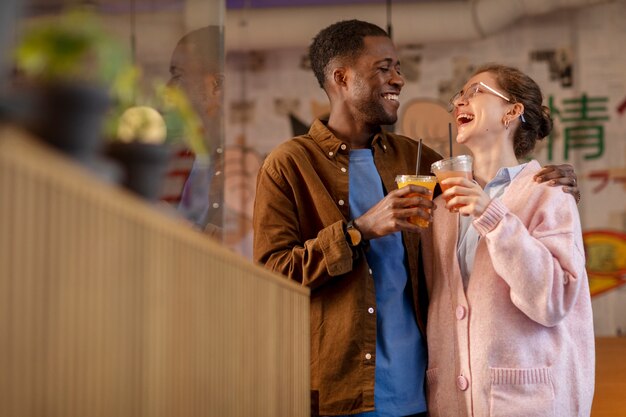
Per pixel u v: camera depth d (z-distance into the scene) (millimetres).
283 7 7613
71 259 977
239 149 7930
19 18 1167
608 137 7832
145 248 1188
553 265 2508
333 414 2742
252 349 1799
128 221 1127
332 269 2674
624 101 7828
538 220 2619
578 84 7871
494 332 2607
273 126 7934
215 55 2371
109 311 1084
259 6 7676
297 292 2287
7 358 868
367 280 2789
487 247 2605
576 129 7855
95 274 1038
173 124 1530
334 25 3109
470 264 2738
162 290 1259
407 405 2760
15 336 880
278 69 7945
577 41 7859
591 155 7840
